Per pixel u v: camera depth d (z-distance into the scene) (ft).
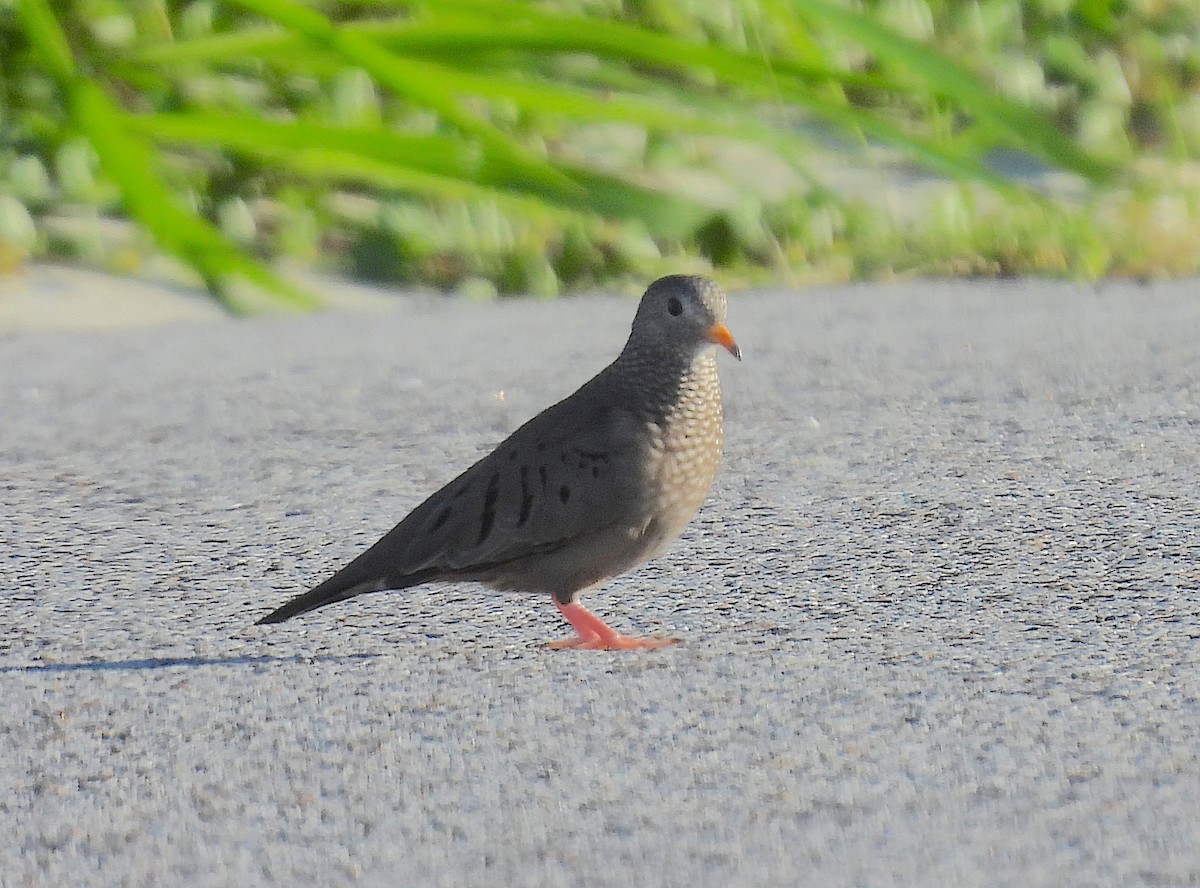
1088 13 78.18
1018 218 63.26
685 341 28.48
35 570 32.24
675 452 28.45
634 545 28.58
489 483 28.17
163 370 48.42
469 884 19.39
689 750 22.91
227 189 62.28
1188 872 19.13
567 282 61.98
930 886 18.98
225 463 39.22
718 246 63.05
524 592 29.55
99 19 62.75
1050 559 31.01
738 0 66.90
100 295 56.80
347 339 52.26
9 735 24.17
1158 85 77.15
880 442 39.34
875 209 64.75
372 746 23.38
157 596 30.60
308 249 61.52
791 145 64.08
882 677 25.40
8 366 49.16
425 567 27.86
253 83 65.21
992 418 41.09
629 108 60.29
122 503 36.47
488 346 50.93
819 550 32.09
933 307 55.16
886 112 72.13
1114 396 42.68
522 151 59.98
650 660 26.61
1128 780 21.52
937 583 29.96
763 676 25.62
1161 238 62.54
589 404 28.71
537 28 59.82
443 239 61.87
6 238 58.44
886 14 73.46
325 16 62.49
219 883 19.63
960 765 22.15
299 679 26.13
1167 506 33.91
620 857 19.92
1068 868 19.30
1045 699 24.32
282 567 32.22
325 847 20.44
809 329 52.34
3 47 61.87
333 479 37.91
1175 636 26.86
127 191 57.11
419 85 58.08
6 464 39.55
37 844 20.79
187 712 24.85
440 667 26.53
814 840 20.16
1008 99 62.39
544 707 24.63
